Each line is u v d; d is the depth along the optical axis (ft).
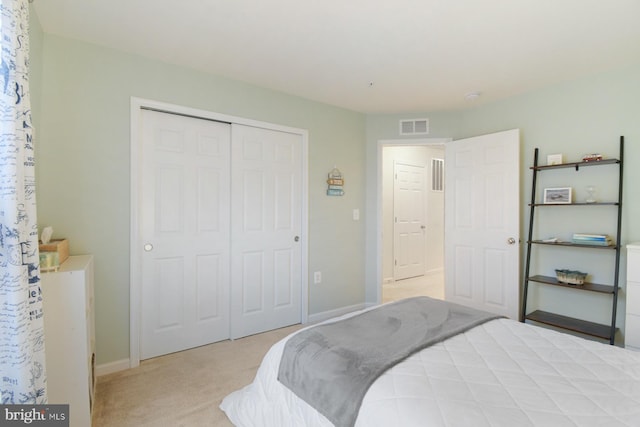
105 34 7.04
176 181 8.63
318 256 11.41
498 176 10.65
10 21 3.55
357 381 3.80
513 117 10.71
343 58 8.09
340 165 11.97
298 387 4.42
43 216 6.92
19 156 3.72
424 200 18.63
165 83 8.32
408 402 3.31
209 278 9.18
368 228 12.84
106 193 7.59
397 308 6.18
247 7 6.04
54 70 7.03
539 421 3.00
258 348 8.95
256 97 9.85
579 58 8.05
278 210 10.47
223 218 9.43
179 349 8.68
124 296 7.79
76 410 5.32
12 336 3.57
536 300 10.23
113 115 7.66
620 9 5.99
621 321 8.55
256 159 9.96
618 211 8.25
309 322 11.16
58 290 5.21
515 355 4.33
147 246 8.18
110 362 7.60
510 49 7.59
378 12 6.16
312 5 5.96
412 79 9.36
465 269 11.52
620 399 3.36
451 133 12.22
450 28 6.70
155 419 5.85
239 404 5.64
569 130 9.46
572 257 9.46
